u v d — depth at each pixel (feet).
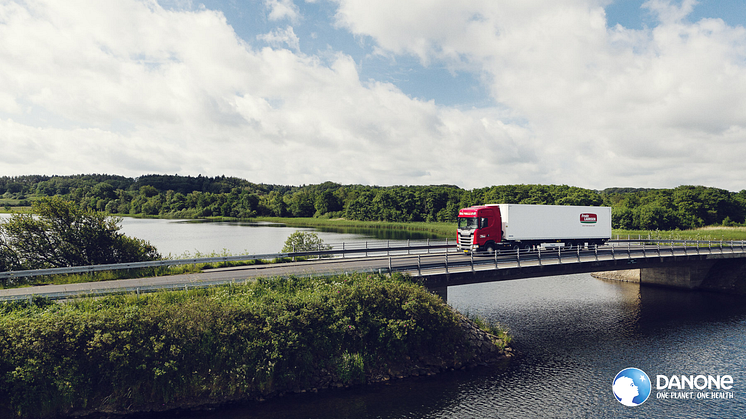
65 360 50.39
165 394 52.95
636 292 134.82
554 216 122.11
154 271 85.40
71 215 90.99
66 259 88.69
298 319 60.03
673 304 117.19
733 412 55.52
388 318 66.13
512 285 145.69
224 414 52.16
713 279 137.80
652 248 120.57
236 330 56.49
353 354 62.69
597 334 88.53
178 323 55.11
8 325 51.16
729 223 333.62
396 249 116.98
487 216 112.06
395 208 483.51
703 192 370.94
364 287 67.87
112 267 76.89
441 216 451.94
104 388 51.88
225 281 70.13
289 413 52.95
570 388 61.82
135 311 56.24
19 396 48.32
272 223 468.34
